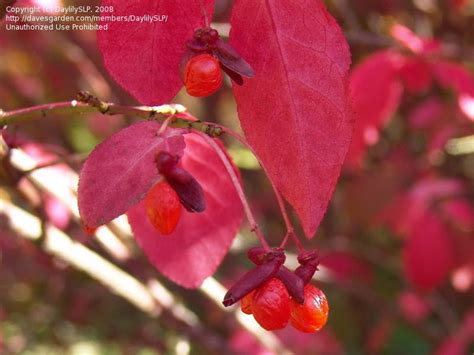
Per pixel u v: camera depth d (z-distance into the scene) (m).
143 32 0.16
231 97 0.49
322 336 0.37
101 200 0.15
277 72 0.16
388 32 0.40
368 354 0.44
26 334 0.51
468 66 0.37
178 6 0.16
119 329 0.47
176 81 0.16
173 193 0.15
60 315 0.48
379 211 0.39
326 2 0.36
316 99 0.16
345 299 0.44
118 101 0.43
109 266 0.31
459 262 0.37
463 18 0.44
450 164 0.44
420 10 0.44
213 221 0.19
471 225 0.37
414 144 0.45
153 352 0.48
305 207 0.16
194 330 0.32
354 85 0.28
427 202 0.37
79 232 0.32
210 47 0.16
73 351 0.52
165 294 0.32
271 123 0.16
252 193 0.47
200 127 0.17
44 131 0.46
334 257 0.43
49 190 0.27
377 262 0.44
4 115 0.18
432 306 0.41
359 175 0.40
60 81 0.44
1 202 0.29
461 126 0.37
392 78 0.29
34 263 0.43
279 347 0.32
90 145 0.51
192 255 0.19
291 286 0.16
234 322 0.34
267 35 0.16
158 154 0.15
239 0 0.16
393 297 0.46
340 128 0.16
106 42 0.16
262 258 0.16
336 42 0.16
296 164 0.16
